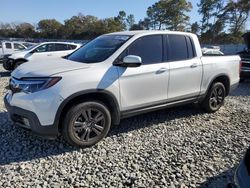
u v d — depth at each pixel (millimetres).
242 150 4605
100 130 4605
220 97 6637
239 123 5957
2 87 9453
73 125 4309
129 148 4570
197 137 5113
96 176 3723
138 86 4906
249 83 12039
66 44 14844
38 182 3549
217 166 4066
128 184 3561
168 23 82562
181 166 4035
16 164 3971
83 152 4379
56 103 4102
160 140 4926
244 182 2562
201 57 5992
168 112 6500
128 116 4980
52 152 4348
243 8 71000
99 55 4871
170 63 5371
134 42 4973
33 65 4699
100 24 85375
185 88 5695
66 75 4227
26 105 4156
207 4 75250
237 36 71812
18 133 5000
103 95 4547
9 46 19844
